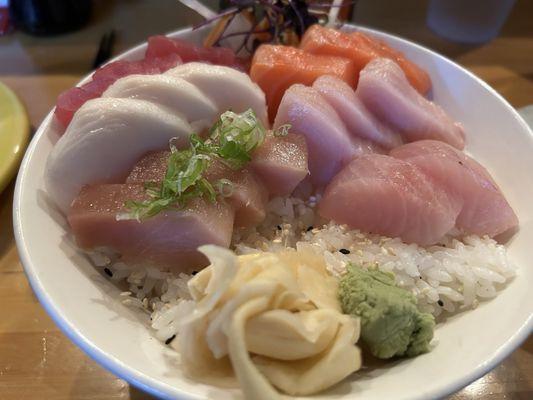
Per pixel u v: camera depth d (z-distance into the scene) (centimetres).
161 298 16
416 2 35
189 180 15
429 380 12
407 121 21
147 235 16
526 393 16
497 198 18
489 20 31
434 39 33
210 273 13
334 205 18
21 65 30
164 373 13
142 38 32
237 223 17
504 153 20
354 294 14
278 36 25
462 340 14
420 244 18
